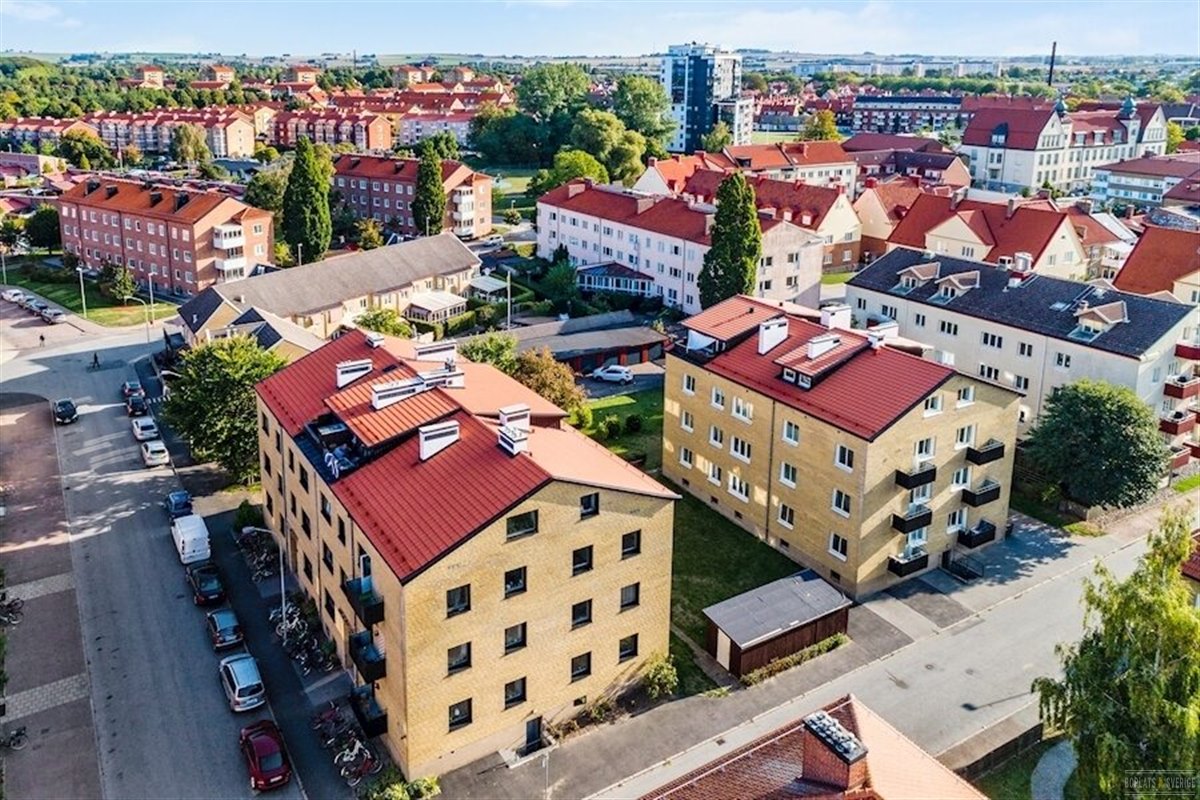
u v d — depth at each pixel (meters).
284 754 45.12
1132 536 68.12
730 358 68.50
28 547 65.12
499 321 123.06
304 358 64.12
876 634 56.44
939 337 88.81
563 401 80.25
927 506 60.75
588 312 126.38
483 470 45.69
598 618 47.84
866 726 33.78
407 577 41.00
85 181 150.75
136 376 101.62
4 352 109.31
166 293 137.25
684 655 54.38
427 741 43.88
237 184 187.25
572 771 45.56
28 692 50.62
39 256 156.25
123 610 57.91
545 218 152.38
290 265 143.75
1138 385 73.44
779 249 117.69
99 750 46.72
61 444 83.19
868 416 57.75
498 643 44.66
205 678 51.97
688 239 123.06
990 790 45.22
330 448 51.50
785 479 63.47
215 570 59.84
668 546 49.19
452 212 171.25
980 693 51.53
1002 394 61.66
